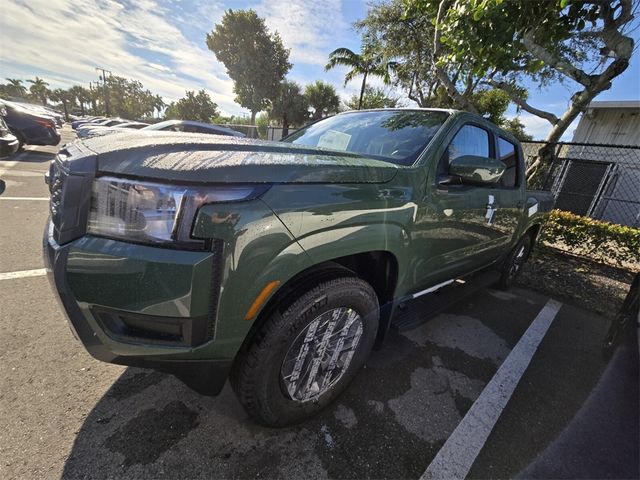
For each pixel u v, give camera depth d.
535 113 5.41
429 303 2.47
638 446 1.72
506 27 3.83
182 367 1.19
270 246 1.17
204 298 1.09
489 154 2.63
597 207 9.47
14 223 4.11
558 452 1.64
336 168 1.39
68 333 2.17
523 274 4.45
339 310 1.54
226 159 1.15
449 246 2.19
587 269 5.04
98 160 1.12
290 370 1.45
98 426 1.53
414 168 1.78
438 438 1.66
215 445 1.49
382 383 2.02
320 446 1.54
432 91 12.05
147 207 1.06
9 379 1.74
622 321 2.61
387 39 11.86
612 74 4.10
